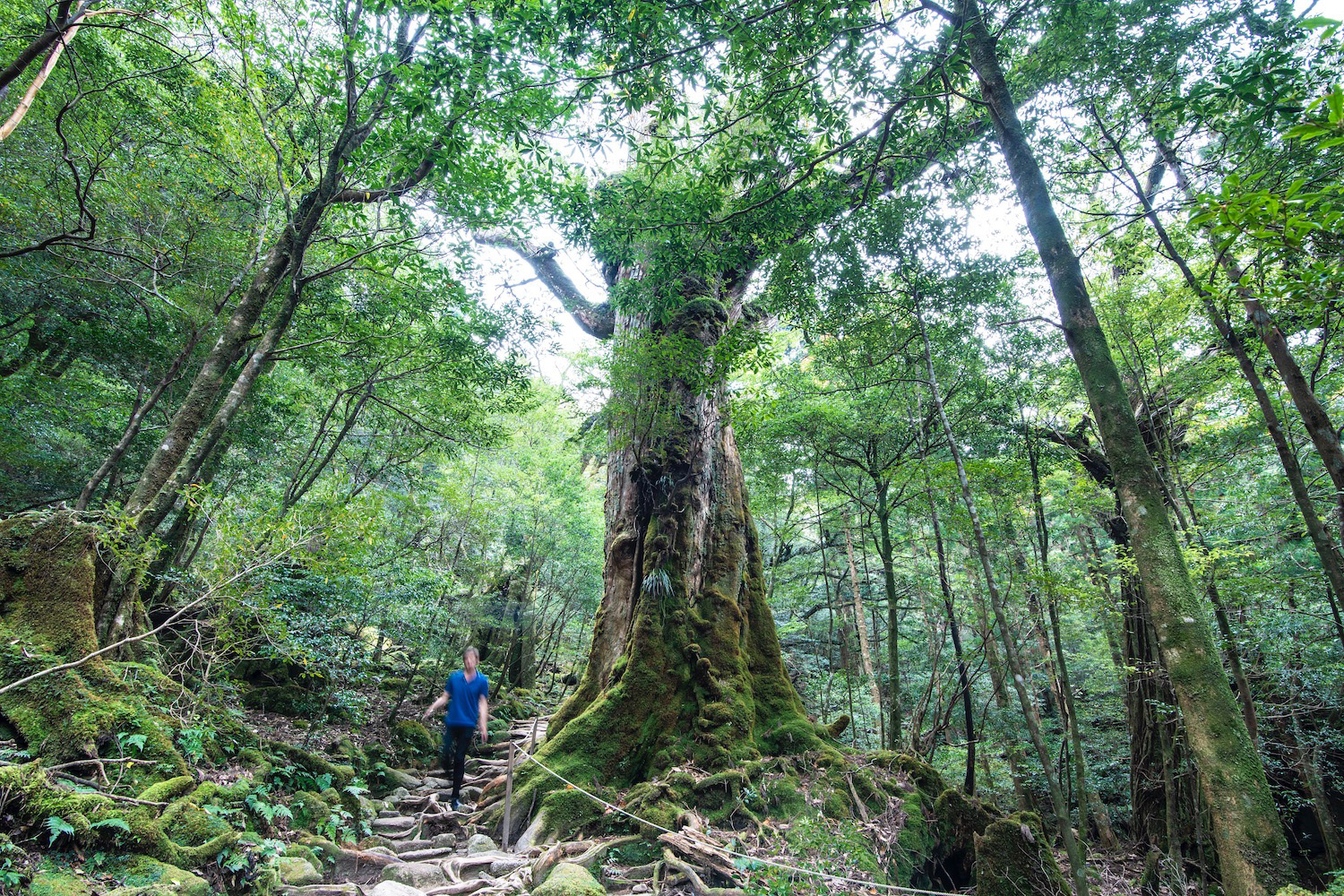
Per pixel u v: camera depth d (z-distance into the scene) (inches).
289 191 267.3
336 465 441.4
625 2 183.6
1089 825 427.2
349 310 362.9
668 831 209.9
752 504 545.3
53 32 161.5
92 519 199.5
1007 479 300.5
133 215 288.2
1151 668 375.2
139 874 123.1
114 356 352.8
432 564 419.5
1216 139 231.3
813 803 231.3
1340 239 116.4
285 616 257.8
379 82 243.8
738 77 224.1
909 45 203.6
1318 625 314.5
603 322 487.8
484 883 182.4
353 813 224.5
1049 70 241.1
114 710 163.5
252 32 232.8
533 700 568.7
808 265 293.6
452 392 414.3
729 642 296.7
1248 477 374.0
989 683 513.3
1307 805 362.6
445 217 289.7
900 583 560.7
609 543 334.6
